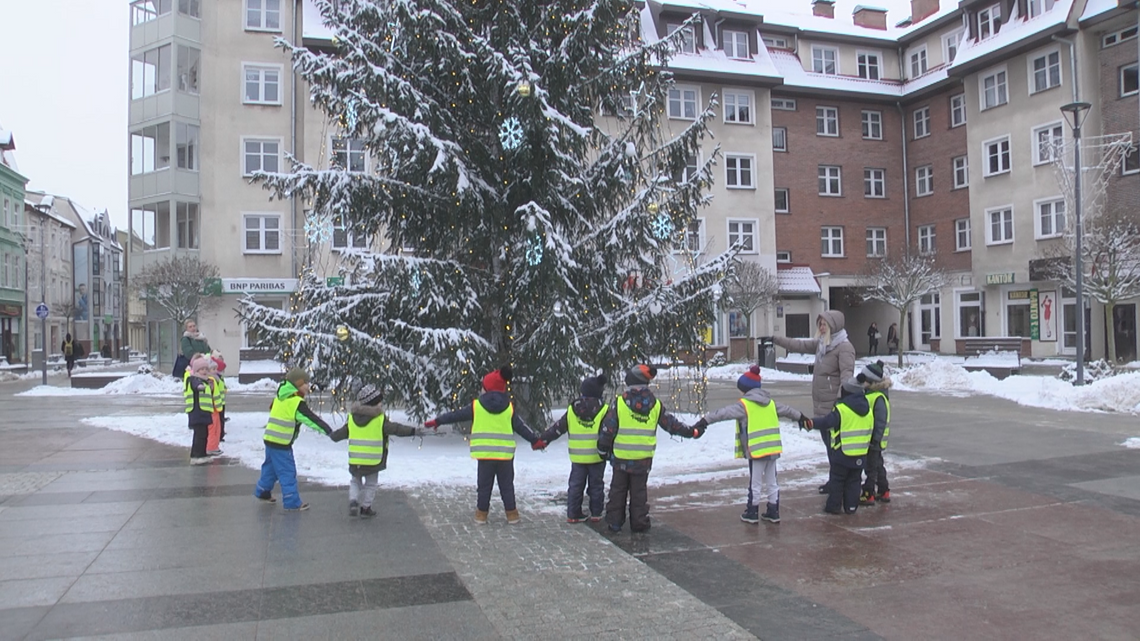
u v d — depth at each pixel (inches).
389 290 422.9
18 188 2007.9
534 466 374.6
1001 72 1320.1
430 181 396.2
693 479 352.5
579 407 275.7
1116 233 959.6
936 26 1499.8
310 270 454.6
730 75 1380.4
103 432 516.4
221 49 1209.4
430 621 184.1
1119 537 253.4
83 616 187.0
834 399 320.5
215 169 1197.1
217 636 174.9
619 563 230.1
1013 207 1298.0
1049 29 1197.1
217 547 245.6
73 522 277.3
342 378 406.3
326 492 327.0
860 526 270.5
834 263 1507.1
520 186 423.5
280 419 296.5
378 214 422.9
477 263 445.7
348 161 443.2
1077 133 735.7
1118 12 1119.0
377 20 428.5
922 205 1528.1
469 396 406.9
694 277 429.7
